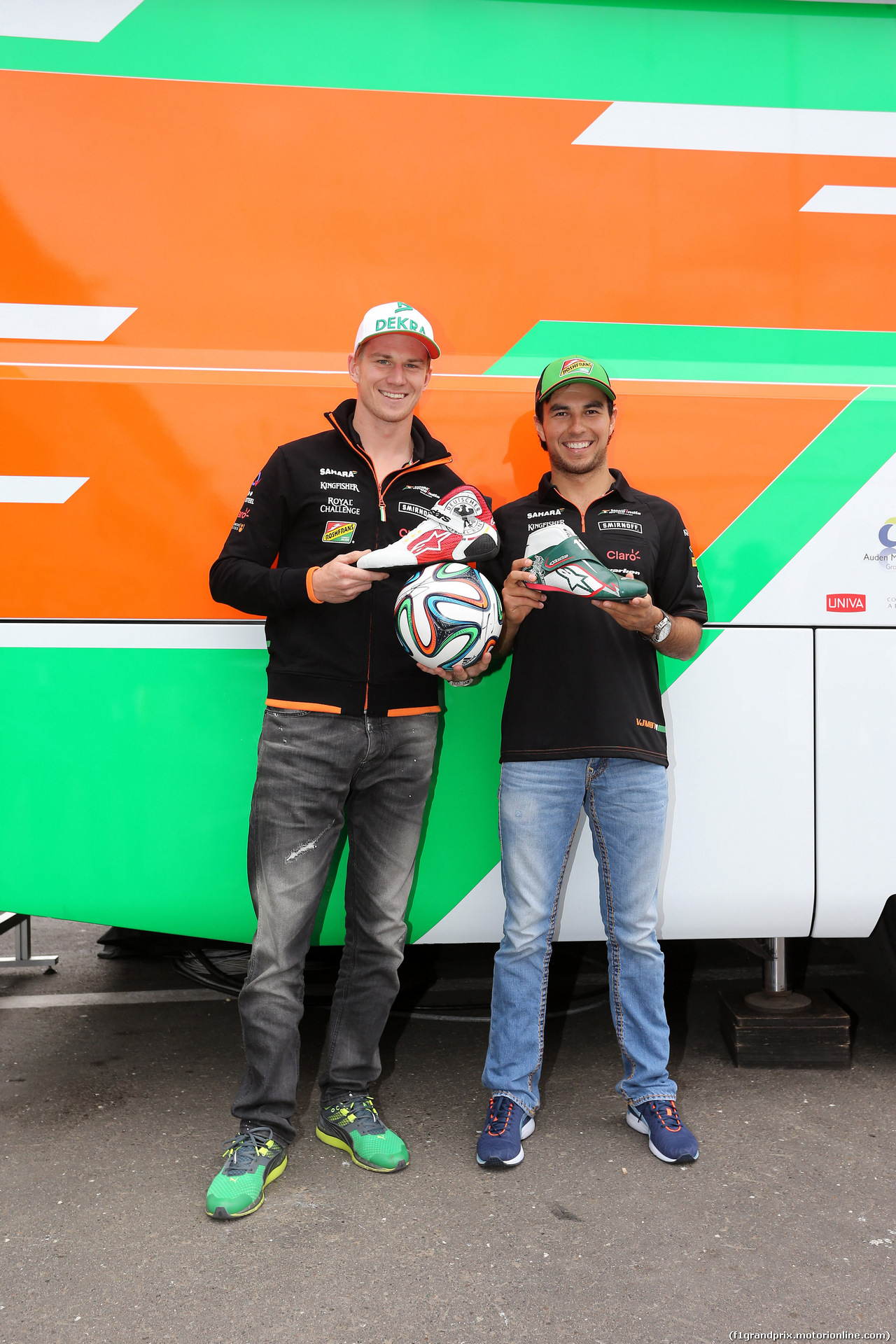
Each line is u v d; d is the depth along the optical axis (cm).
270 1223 193
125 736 223
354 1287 173
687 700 237
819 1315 166
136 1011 313
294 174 222
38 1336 161
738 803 238
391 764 212
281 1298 171
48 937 396
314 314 224
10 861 222
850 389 239
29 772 221
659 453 235
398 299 227
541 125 228
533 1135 228
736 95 233
